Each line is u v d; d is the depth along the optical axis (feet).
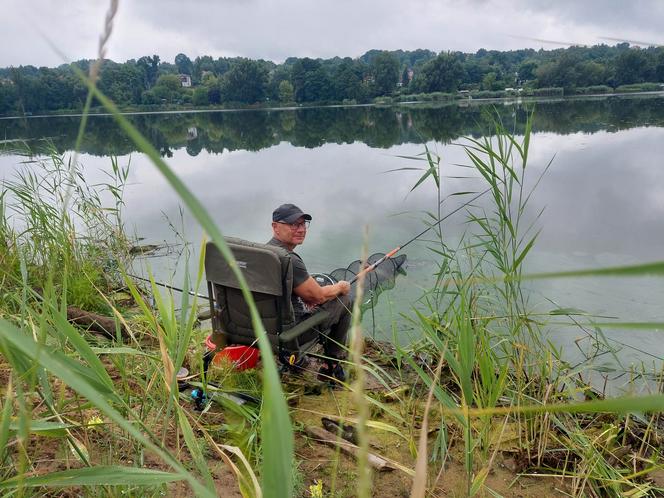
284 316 10.25
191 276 18.63
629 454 8.62
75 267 15.35
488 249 10.20
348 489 7.65
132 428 2.42
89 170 44.09
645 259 17.47
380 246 20.84
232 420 8.70
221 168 44.09
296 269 10.45
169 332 5.99
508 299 9.98
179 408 4.90
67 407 6.84
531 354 9.96
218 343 10.57
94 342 11.13
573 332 12.94
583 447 8.29
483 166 9.83
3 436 3.23
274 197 31.40
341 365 11.21
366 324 14.44
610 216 22.98
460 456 8.51
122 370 6.28
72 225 16.37
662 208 23.90
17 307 9.00
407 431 9.10
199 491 2.47
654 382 10.72
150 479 3.33
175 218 27.76
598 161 35.24
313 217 25.81
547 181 29.94
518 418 8.72
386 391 10.62
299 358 10.55
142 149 1.62
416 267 18.39
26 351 2.38
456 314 8.00
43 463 6.31
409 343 13.11
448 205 26.53
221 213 28.19
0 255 12.43
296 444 8.82
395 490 7.70
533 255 18.48
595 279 16.14
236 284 9.95
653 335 12.73
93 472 3.31
